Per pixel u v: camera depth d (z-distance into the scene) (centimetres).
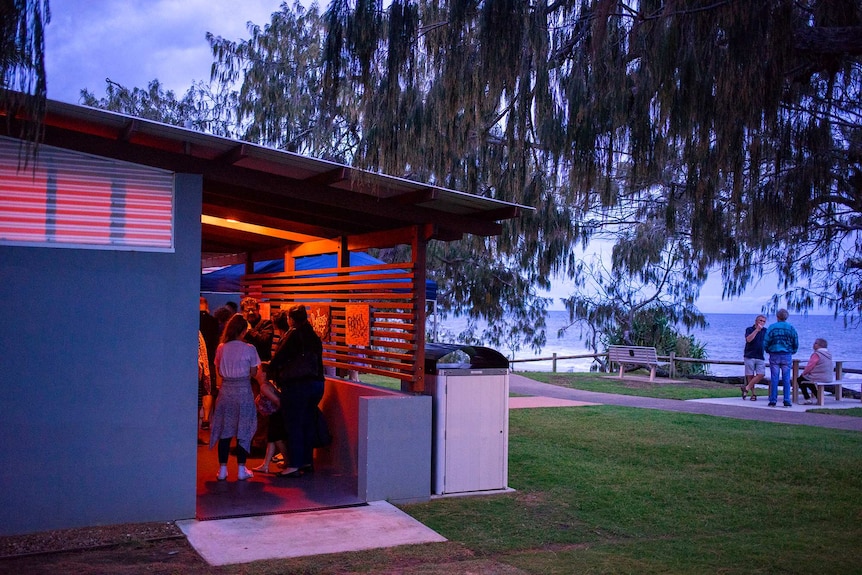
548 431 1054
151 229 604
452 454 720
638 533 599
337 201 684
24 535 552
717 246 834
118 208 593
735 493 727
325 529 587
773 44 586
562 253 1614
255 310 943
